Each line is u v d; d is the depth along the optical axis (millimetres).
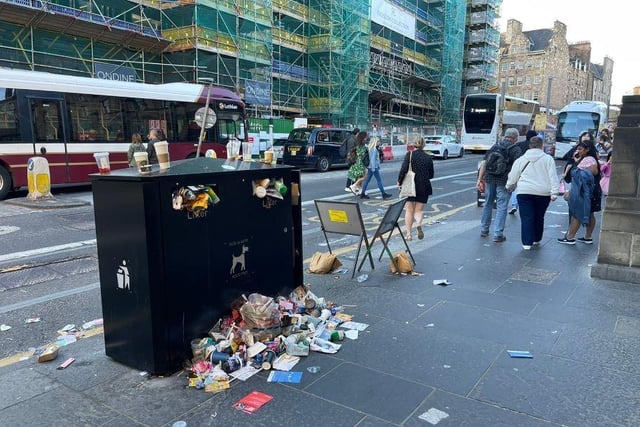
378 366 3471
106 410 2965
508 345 3803
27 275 6156
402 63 49250
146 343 3346
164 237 3266
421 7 54938
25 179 13031
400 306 4691
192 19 27906
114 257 3414
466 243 7488
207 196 3479
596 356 3607
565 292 5086
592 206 7242
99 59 25734
